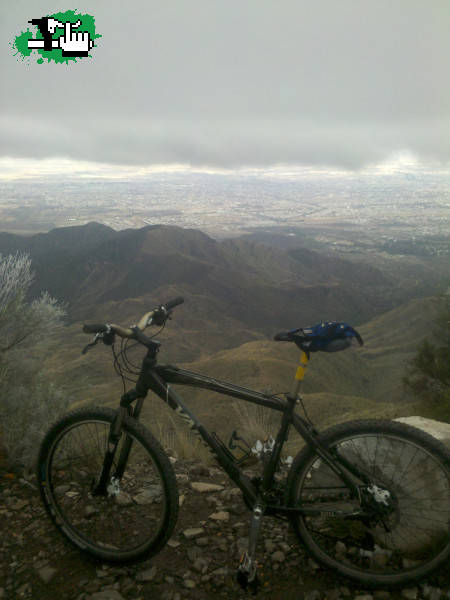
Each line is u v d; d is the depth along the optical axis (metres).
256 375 80.62
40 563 2.32
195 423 2.22
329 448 2.05
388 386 107.12
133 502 2.49
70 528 2.39
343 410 40.88
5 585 2.20
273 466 2.13
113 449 2.31
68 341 97.25
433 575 2.03
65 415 2.38
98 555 2.29
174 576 2.22
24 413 3.53
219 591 2.12
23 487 3.00
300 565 2.24
